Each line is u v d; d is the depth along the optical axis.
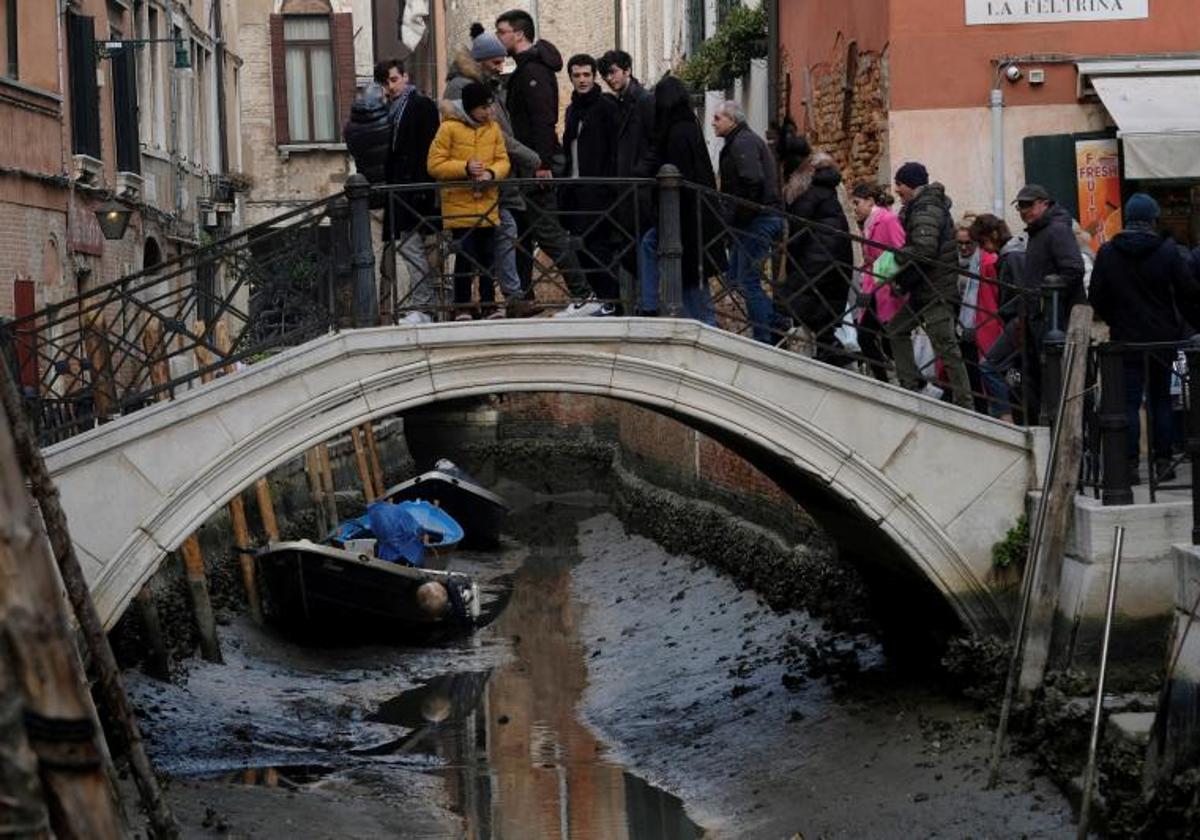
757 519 19.59
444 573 20.95
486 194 12.18
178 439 11.67
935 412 12.20
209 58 34.91
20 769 3.45
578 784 14.06
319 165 39.69
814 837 11.52
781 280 12.48
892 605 14.50
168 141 30.61
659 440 26.25
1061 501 11.29
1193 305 11.88
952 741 11.95
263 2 39.28
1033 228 12.39
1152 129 14.76
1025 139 15.52
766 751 13.62
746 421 12.17
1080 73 15.32
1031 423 12.47
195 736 15.48
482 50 12.89
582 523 31.91
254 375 11.71
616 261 12.08
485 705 17.28
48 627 3.51
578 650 19.88
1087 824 9.37
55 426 12.08
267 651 19.88
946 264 12.21
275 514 24.50
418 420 39.78
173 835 6.64
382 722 16.61
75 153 24.11
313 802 13.32
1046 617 11.33
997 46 15.50
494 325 11.95
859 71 16.98
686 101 12.43
